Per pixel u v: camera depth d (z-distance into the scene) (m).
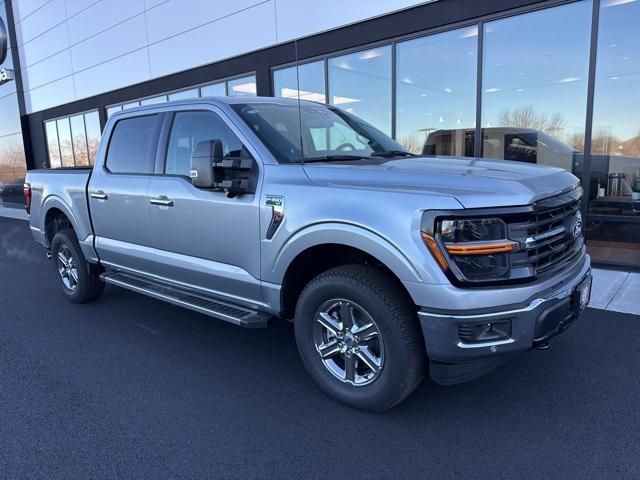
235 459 2.74
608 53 6.63
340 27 8.62
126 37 13.10
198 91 11.64
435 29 7.55
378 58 8.34
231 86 10.89
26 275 7.24
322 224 3.01
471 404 3.22
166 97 12.50
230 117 3.67
